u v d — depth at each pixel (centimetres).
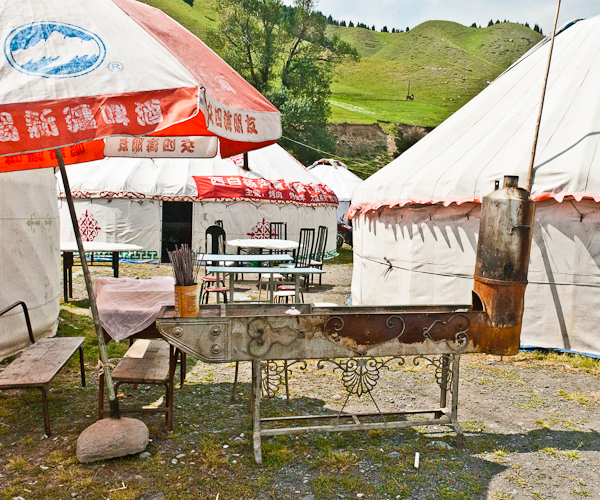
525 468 282
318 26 4206
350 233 1844
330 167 2277
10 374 304
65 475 261
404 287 605
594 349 485
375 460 289
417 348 298
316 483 262
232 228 1172
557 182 483
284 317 284
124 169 1148
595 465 286
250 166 1304
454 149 596
